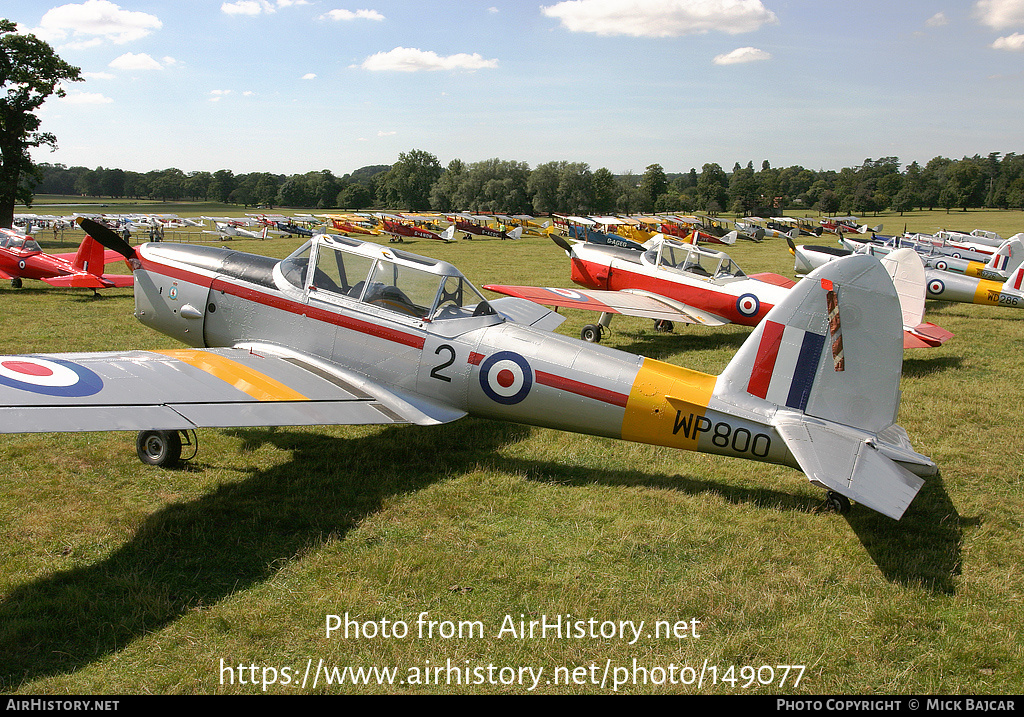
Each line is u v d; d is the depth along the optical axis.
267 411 5.48
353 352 6.68
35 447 6.58
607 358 6.07
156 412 4.96
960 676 3.68
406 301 6.57
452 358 6.38
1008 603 4.37
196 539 4.86
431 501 5.64
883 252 21.97
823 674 3.68
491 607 4.18
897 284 11.77
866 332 5.29
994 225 72.94
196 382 5.58
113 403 4.91
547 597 4.31
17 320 12.73
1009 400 8.97
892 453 5.03
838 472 4.73
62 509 5.29
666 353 12.07
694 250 13.15
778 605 4.25
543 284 20.39
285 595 4.23
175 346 10.96
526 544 4.98
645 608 4.20
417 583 4.40
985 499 5.95
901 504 4.41
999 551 5.04
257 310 7.15
